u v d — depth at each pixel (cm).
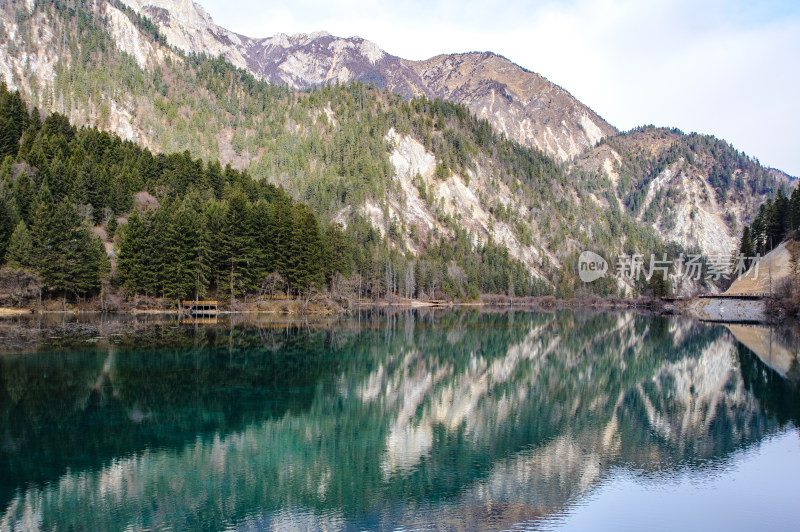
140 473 2888
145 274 10056
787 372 6209
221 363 5659
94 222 11550
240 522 2403
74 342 6450
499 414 4216
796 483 2928
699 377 5866
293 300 11694
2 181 9862
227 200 12950
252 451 3238
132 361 5550
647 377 5825
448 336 8838
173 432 3528
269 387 4753
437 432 3709
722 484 2916
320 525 2386
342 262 13562
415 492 2730
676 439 3669
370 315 12650
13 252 8969
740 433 3819
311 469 2998
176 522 2386
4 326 7469
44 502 2541
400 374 5525
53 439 3322
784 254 15275
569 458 3256
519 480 2909
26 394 4222
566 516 2514
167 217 10362
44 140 12650
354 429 3700
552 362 6644
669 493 2789
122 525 2356
